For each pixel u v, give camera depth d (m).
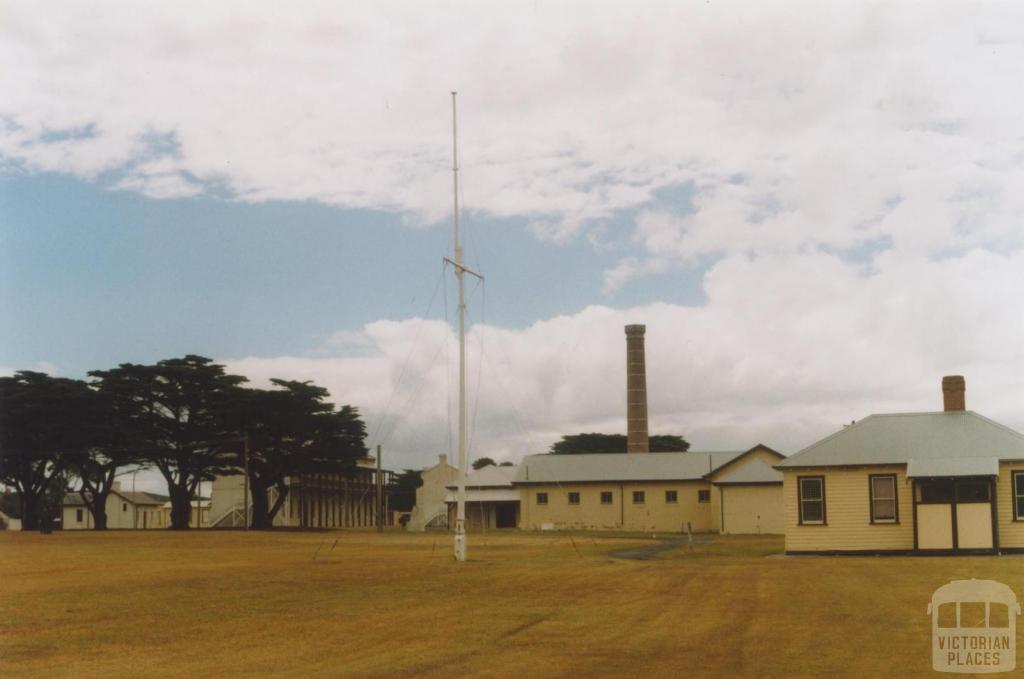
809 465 43.28
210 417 94.75
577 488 96.62
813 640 17.75
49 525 78.50
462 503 40.22
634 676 14.77
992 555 41.09
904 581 27.98
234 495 120.38
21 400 91.31
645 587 27.34
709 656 16.30
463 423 40.91
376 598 24.80
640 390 111.62
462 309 41.56
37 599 24.25
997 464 41.31
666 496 94.88
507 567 35.47
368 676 14.86
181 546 55.22
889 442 43.25
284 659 16.30
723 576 30.62
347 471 100.69
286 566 36.16
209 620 20.77
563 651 16.92
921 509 42.19
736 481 83.56
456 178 41.97
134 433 94.44
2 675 15.06
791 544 43.34
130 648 17.38
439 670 15.30
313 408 96.31
